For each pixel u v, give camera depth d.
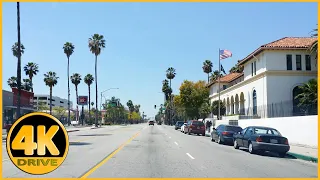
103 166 13.59
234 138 23.72
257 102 43.09
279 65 40.56
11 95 49.94
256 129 21.05
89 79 102.00
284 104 35.34
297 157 18.84
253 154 20.00
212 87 70.69
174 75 125.25
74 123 93.69
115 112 151.00
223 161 15.89
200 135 43.97
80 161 15.12
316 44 31.88
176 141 29.80
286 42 42.44
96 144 25.33
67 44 82.31
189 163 14.88
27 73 85.19
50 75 86.62
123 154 18.25
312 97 33.12
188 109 71.62
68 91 83.88
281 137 19.59
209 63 96.75
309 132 24.42
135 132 49.31
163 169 13.00
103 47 83.19
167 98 133.62
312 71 40.41
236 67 79.94
